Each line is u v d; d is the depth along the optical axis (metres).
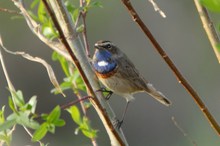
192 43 19.34
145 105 18.83
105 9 18.80
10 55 18.50
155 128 18.67
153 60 19.27
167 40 19.59
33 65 18.70
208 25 5.94
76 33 6.64
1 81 18.27
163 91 19.08
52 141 17.27
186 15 19.66
